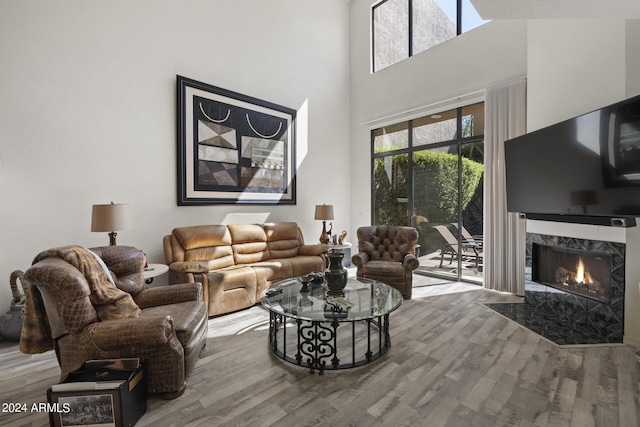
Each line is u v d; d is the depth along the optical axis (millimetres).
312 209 5422
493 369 2102
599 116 2352
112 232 2844
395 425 1565
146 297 2381
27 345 1819
